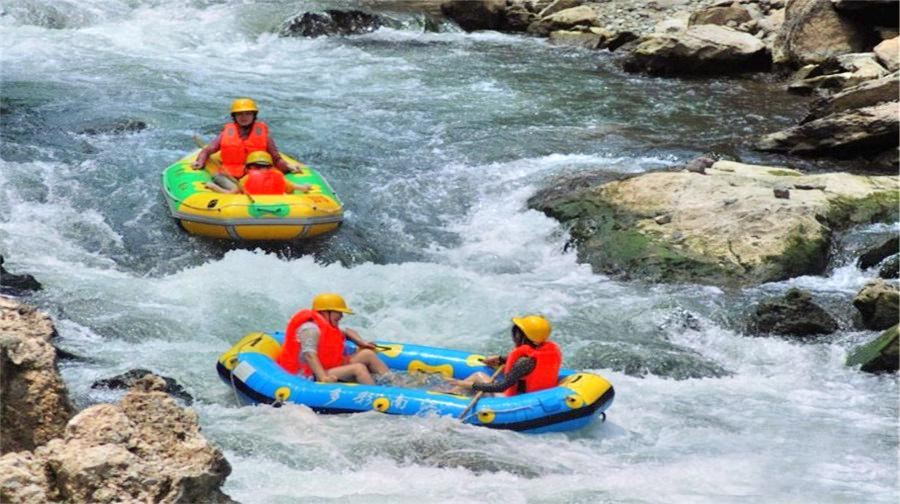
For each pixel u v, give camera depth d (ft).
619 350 86.79
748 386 82.74
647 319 92.63
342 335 76.33
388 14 195.00
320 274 98.58
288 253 103.65
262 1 201.26
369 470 64.54
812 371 85.51
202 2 193.77
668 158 127.34
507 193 118.01
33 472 41.63
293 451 65.98
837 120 127.13
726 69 168.04
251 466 63.72
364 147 129.49
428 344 87.56
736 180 115.75
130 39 173.58
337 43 181.98
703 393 81.05
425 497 60.03
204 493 43.68
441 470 65.26
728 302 95.76
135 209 109.70
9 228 103.81
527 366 72.13
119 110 136.98
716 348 89.10
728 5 191.72
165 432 45.50
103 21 181.47
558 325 91.30
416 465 65.77
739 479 66.08
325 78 160.35
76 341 82.48
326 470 64.03
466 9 199.52
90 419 44.60
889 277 101.04
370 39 186.60
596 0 208.33
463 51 180.55
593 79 163.63
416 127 137.49
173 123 134.10
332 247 105.09
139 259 100.63
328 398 71.41
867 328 92.17
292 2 202.28
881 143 126.62
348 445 67.05
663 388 81.71
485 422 70.38
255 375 73.15
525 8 204.64
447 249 107.96
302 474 62.80
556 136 135.03
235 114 110.63
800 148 129.18
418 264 102.06
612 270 102.94
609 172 121.19
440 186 119.55
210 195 105.09
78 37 172.35
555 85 159.43
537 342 72.79
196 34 178.40
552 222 111.14
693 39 166.71
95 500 41.01
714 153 128.57
